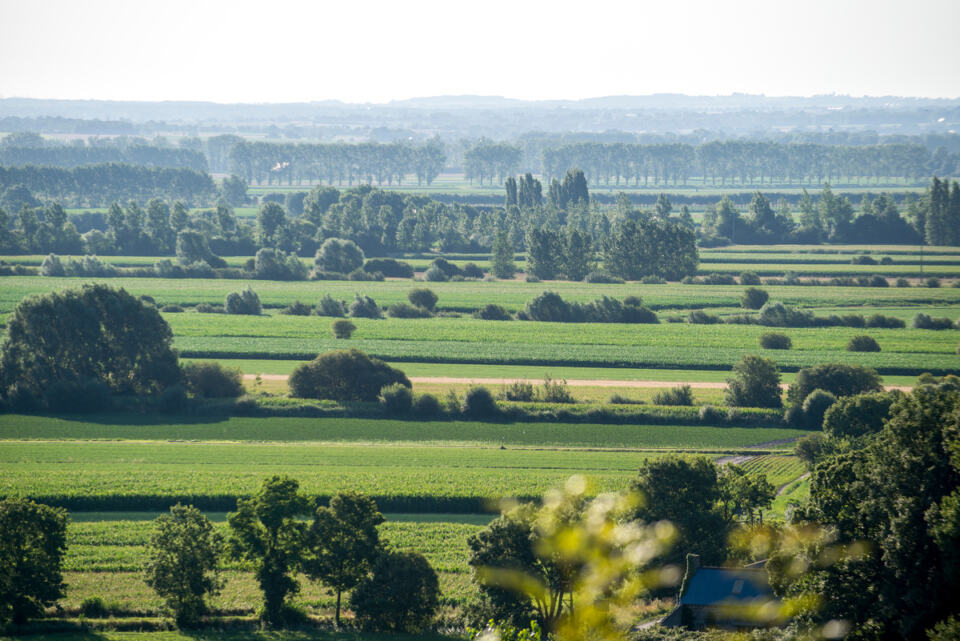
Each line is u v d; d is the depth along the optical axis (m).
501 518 124.38
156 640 137.50
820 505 115.56
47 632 140.75
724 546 143.75
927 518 90.56
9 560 141.50
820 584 92.31
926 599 89.00
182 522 149.25
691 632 98.94
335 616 149.00
